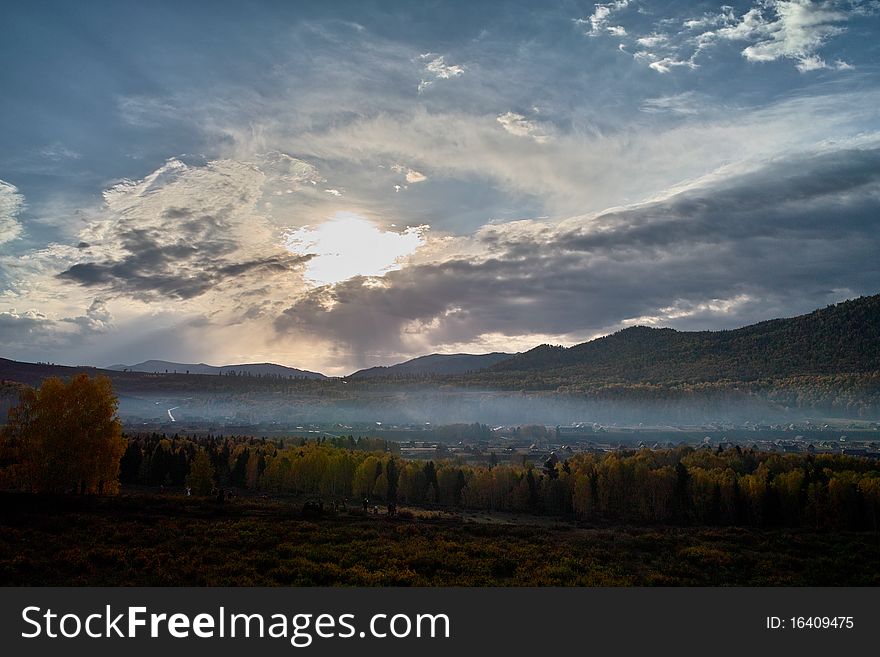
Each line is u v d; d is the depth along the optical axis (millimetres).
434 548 41656
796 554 46719
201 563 33312
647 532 60969
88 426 65812
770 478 94812
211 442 149000
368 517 60875
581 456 143625
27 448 64312
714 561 42062
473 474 105938
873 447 194750
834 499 75312
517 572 36438
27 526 40219
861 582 38219
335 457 109062
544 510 95125
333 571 33188
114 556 32812
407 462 119750
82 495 57719
